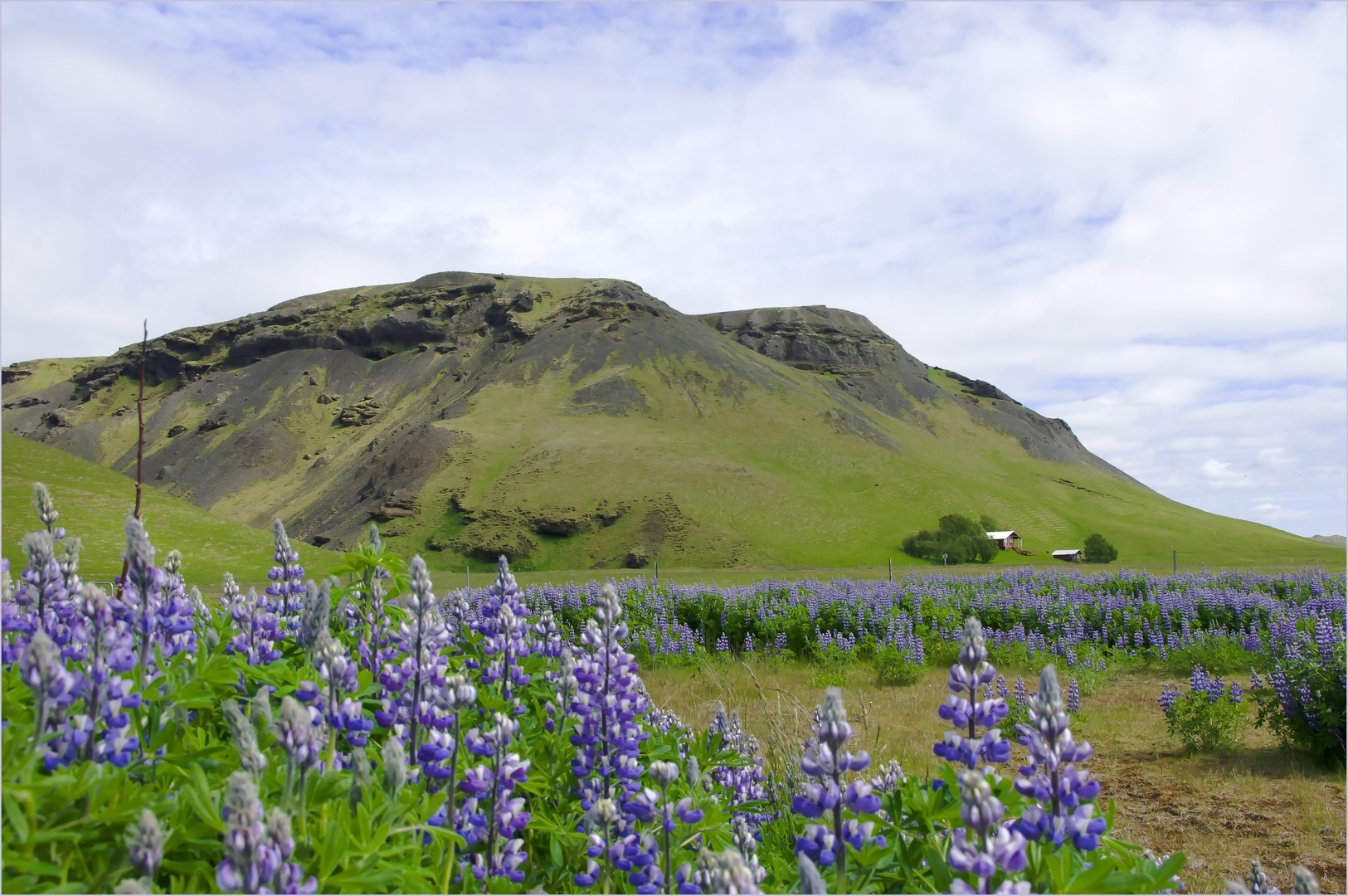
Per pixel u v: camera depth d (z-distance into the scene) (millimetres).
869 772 6762
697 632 19562
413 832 2402
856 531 144250
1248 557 139500
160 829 1898
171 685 2576
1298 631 16516
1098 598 21953
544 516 145500
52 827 1971
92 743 2270
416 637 3117
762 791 5234
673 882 2891
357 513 164875
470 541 141125
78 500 32094
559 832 2973
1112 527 159875
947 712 2973
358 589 4438
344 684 2787
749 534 141625
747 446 187000
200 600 3990
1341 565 109938
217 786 2350
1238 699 11469
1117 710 13188
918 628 19234
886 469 177375
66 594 2990
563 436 185000
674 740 4492
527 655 4328
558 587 20781
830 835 2459
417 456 177750
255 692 3221
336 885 2008
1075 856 2385
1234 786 9148
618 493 153750
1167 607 20516
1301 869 2596
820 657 17484
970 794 2117
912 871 2490
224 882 1736
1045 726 2477
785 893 2643
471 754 3088
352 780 2471
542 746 3682
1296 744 10312
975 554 136750
